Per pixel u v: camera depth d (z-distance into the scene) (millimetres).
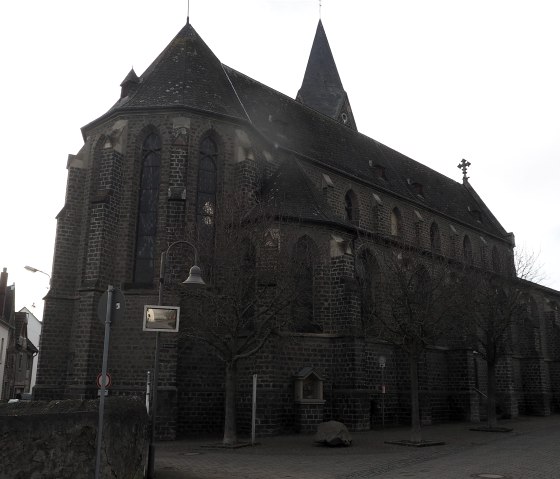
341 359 27734
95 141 29750
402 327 23516
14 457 9672
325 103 52531
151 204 27922
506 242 53875
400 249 31953
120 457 11266
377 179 40406
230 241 22031
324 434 21453
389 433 26906
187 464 16594
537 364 45750
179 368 25484
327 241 28969
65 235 28141
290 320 23656
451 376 37438
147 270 27062
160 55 33219
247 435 24938
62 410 12250
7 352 59625
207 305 21516
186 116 28344
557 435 27422
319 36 55094
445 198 49781
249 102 35000
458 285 30188
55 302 27141
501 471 15578
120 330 25656
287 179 30453
